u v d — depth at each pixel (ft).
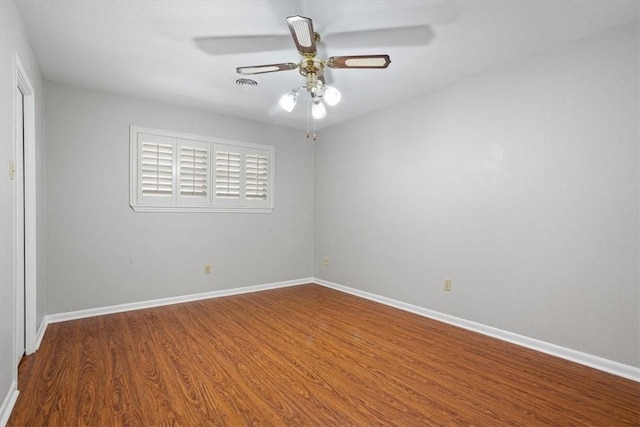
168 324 10.34
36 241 8.73
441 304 10.93
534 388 6.69
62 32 7.68
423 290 11.51
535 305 8.64
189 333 9.57
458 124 10.46
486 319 9.70
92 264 11.12
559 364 7.76
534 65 8.68
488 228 9.66
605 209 7.47
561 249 8.17
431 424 5.54
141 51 8.63
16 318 6.47
